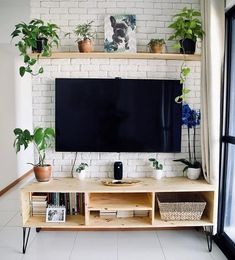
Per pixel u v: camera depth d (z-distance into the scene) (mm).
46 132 2352
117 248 2311
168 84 2541
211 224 2312
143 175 2666
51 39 2475
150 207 2307
